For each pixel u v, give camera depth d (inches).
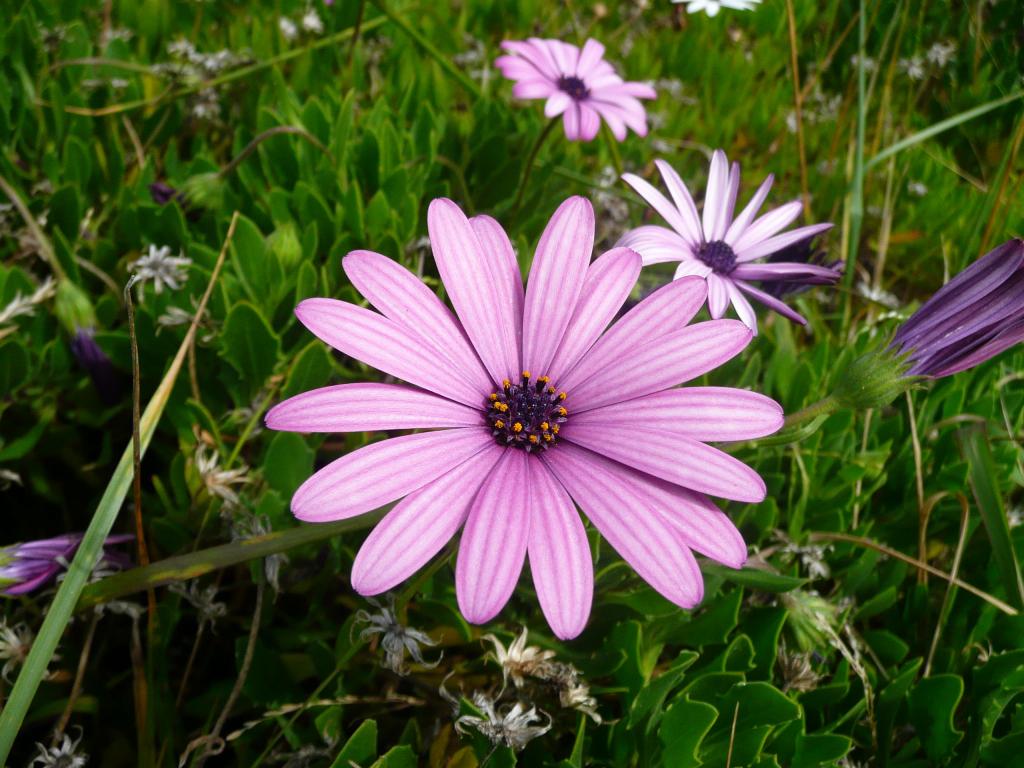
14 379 6.8
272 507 6.0
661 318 4.9
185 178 8.7
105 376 7.0
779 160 12.4
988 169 13.2
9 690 5.7
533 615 6.2
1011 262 4.9
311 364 6.2
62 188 7.6
